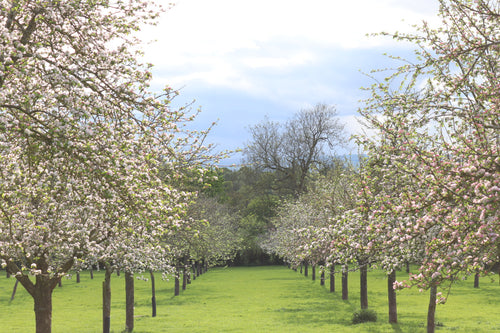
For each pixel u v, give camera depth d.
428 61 12.28
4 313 37.34
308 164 74.38
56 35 12.66
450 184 10.38
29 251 17.55
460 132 12.02
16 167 11.69
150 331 27.78
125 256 22.05
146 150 13.05
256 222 88.50
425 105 12.12
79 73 11.14
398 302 37.97
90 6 12.20
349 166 29.92
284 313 34.41
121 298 46.75
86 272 78.44
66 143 10.44
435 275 10.51
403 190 11.95
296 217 45.97
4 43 10.79
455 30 12.94
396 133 13.30
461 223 10.26
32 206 16.88
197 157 14.37
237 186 112.25
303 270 80.94
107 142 11.35
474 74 12.48
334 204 28.88
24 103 10.48
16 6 11.16
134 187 12.38
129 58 12.24
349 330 26.02
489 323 27.17
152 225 13.15
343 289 40.66
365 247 12.97
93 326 30.55
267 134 77.25
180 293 49.88
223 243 59.41
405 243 12.63
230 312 35.81
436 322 27.34
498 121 11.41
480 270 10.66
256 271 80.06
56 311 38.44
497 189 8.73
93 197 14.48
